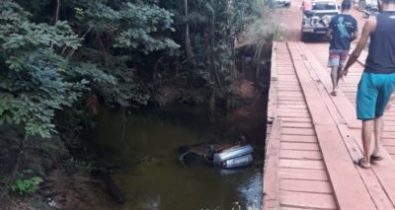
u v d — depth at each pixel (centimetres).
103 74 744
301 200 401
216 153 928
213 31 1280
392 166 470
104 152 945
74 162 815
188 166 912
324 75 1049
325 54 1466
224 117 1280
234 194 793
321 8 1916
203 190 805
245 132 1159
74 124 920
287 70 1148
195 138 1102
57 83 543
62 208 641
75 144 912
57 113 845
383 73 428
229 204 750
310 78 1014
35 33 485
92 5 752
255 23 1573
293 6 2862
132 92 1022
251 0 1517
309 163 492
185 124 1204
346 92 876
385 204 382
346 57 814
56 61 578
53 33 532
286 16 2516
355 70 1129
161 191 788
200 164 924
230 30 1332
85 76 765
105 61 849
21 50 480
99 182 779
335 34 812
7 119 481
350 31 809
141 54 1246
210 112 1298
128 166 893
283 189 425
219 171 892
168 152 991
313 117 673
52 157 754
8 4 556
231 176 872
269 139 571
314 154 521
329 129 609
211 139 1095
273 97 823
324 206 390
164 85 1338
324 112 704
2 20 511
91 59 834
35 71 523
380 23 423
